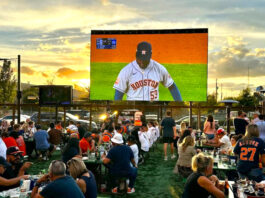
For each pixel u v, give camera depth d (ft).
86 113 75.66
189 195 13.98
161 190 26.63
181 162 25.38
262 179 20.06
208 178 14.23
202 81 57.36
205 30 57.00
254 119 36.52
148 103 71.51
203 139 37.37
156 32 58.08
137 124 56.18
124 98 59.16
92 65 59.47
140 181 29.71
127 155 24.26
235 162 24.07
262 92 52.80
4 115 77.56
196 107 58.23
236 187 17.02
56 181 13.05
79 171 15.96
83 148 28.50
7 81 123.34
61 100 58.49
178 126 63.52
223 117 65.26
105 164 24.62
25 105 62.08
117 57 59.06
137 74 58.65
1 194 16.33
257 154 20.07
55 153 45.68
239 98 104.17
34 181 17.34
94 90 59.62
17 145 32.99
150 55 58.29
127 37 58.75
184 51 57.67
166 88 58.29
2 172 17.99
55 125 48.83
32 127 47.29
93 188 15.87
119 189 24.64
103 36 59.21
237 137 26.18
